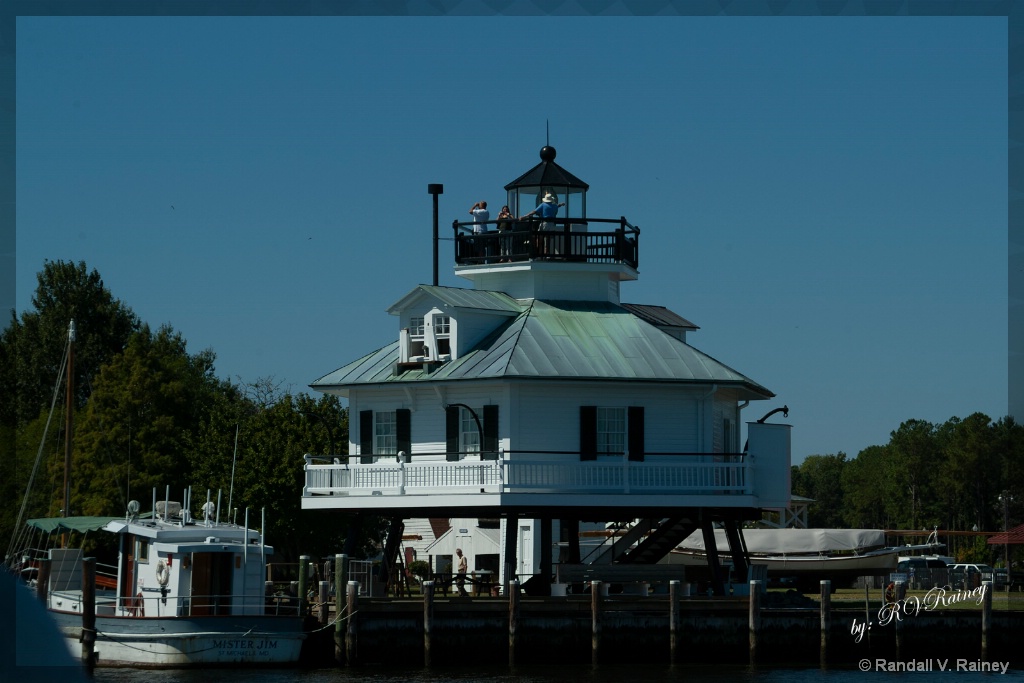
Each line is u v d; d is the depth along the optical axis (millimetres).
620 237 109375
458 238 111562
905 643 92312
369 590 98250
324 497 101125
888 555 149250
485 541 146000
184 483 159750
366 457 105062
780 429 101438
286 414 142500
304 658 88000
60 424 168750
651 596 90438
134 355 171750
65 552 100375
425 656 87188
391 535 104625
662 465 97875
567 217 109875
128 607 90062
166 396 169000
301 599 89688
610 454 99688
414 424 103562
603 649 88938
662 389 101562
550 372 97875
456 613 88125
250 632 86188
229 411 154125
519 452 94438
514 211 112062
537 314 105812
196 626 85625
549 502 95500
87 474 162625
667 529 105938
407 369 104125
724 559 146875
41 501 161625
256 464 138375
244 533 90500
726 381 101500
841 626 91688
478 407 100062
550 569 103188
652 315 133625
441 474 97688
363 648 87500
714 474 98938
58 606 94938
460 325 102688
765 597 96875
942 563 167750
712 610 90250
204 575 88562
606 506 96438
